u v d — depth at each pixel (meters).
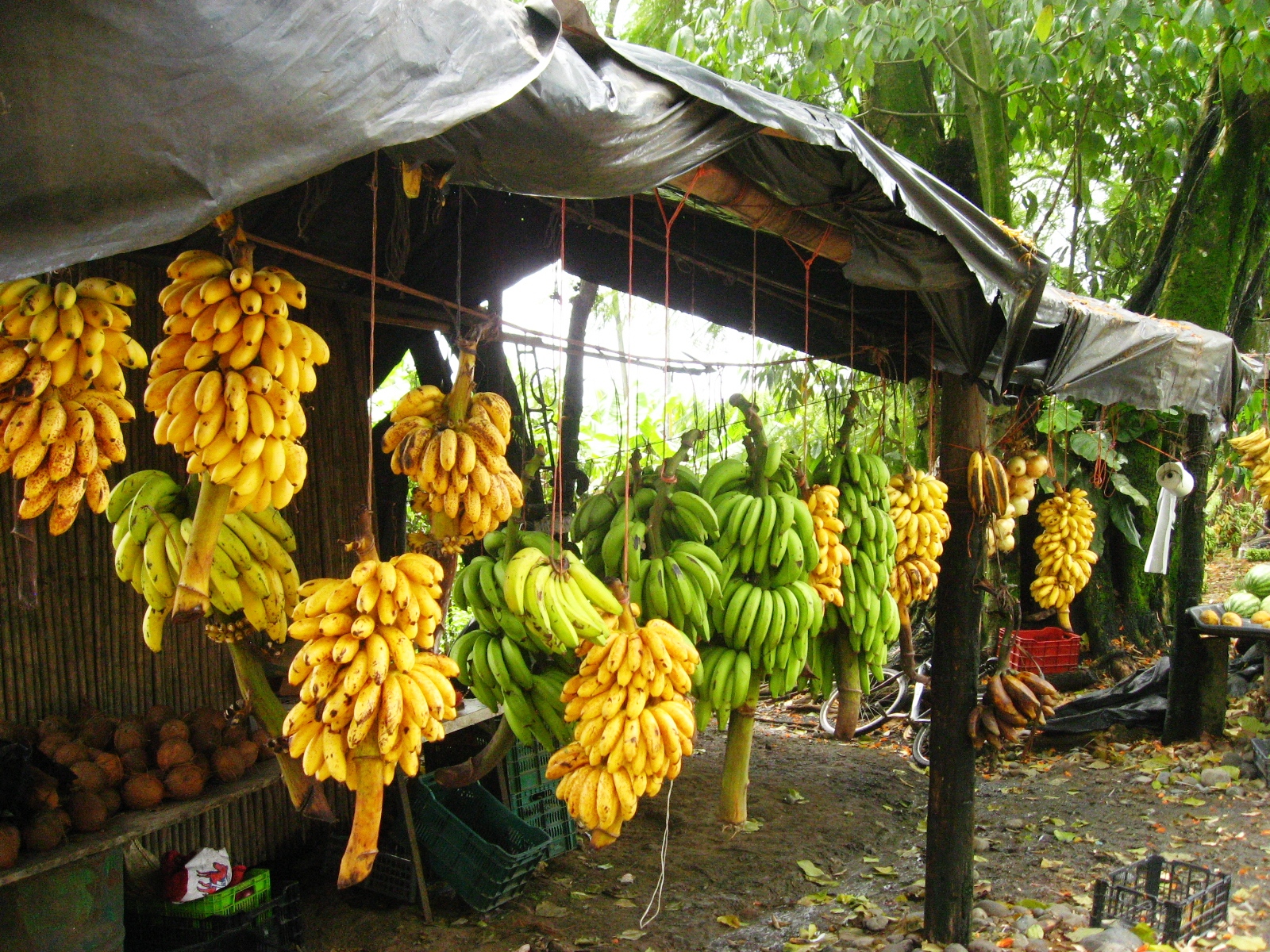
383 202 3.68
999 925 4.14
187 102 1.21
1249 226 7.78
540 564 2.27
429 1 1.42
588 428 7.75
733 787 2.87
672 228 3.80
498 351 4.95
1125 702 7.52
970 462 3.83
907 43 5.49
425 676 1.84
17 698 3.64
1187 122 8.25
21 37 1.09
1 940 2.97
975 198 6.74
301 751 1.75
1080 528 5.00
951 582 3.91
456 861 4.36
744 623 2.72
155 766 3.65
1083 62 6.06
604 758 2.13
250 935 3.59
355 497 4.68
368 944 4.06
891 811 6.02
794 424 7.78
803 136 2.21
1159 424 8.74
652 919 4.36
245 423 1.63
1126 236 9.12
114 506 2.11
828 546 3.04
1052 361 3.92
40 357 1.62
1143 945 3.77
